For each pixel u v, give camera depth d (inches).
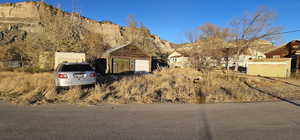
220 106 201.6
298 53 930.7
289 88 383.2
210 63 1111.0
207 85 362.9
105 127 129.9
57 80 271.1
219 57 1117.7
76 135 114.5
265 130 127.4
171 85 353.7
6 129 123.2
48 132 118.6
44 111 171.2
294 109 191.3
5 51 1145.4
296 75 752.3
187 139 110.3
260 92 317.4
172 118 154.4
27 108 181.2
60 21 1362.0
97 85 296.4
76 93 240.1
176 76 499.5
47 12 1573.6
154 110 181.2
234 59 1127.6
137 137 112.7
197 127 132.4
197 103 216.8
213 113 172.1
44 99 219.5
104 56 820.6
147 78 440.8
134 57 826.8
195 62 1081.4
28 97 222.4
